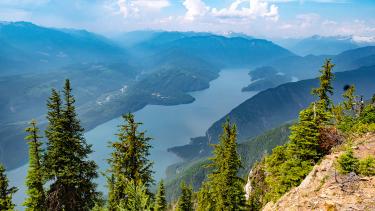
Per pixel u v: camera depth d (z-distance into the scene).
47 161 28.11
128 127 27.28
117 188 26.34
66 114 28.14
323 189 18.27
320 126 27.77
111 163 27.31
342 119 39.97
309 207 17.08
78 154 29.02
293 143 26.91
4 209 30.36
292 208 17.78
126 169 27.20
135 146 27.16
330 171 19.80
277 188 26.30
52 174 27.34
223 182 34.50
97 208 20.89
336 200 16.59
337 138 28.19
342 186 17.64
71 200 28.72
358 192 16.75
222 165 34.72
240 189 34.78
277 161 31.00
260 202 44.81
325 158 23.94
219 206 35.06
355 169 18.64
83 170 28.91
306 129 26.34
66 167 27.20
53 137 27.56
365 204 15.54
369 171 18.16
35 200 28.64
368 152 22.25
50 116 28.03
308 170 25.27
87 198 29.81
